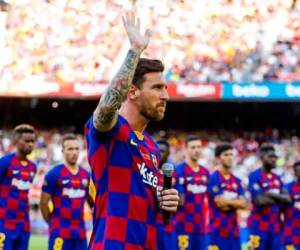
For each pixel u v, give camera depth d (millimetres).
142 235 7031
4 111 46531
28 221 18328
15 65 43750
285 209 22953
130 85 6914
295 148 43469
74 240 18844
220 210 21016
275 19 45188
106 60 43688
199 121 46312
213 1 46312
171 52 43625
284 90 38906
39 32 45688
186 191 21172
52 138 44938
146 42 6984
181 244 21062
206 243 21578
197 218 21250
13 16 46500
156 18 45594
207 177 21484
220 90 39438
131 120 7371
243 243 35156
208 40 44375
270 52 43188
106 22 45844
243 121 45969
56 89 40500
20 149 18000
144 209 7102
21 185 18094
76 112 46750
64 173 18844
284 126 45531
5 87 40625
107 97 6758
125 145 7121
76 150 18922
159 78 7320
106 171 7105
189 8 46156
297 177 22969
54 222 18812
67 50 44531
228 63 42844
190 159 21422
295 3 45969
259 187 22359
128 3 46562
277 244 22391
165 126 46500
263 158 22484
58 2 47062
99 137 7035
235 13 45781
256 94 39094
